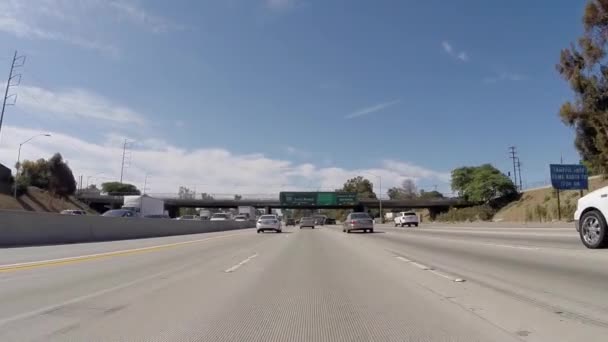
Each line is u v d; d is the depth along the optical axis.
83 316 7.56
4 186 79.06
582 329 6.61
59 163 91.38
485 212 85.56
